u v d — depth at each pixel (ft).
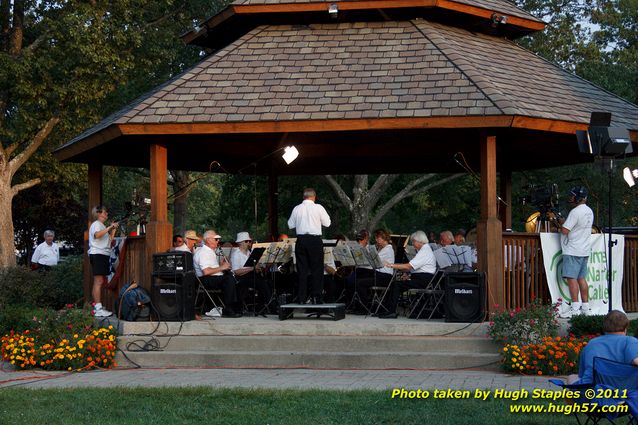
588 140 36.17
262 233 149.59
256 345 37.78
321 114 39.47
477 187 112.68
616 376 20.36
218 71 43.55
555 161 57.47
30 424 24.88
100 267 43.39
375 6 45.29
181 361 37.37
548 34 104.53
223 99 41.39
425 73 41.68
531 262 41.22
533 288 40.93
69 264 57.06
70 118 84.28
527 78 44.78
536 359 33.53
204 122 39.96
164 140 42.70
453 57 42.50
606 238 42.39
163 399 28.17
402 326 37.93
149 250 41.34
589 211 39.58
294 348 37.50
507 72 44.24
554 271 40.45
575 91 46.09
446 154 55.01
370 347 37.04
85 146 44.83
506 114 37.55
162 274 39.60
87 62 80.12
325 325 38.52
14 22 85.71
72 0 78.74
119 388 30.42
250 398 28.12
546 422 24.06
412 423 24.22
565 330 37.27
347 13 46.57
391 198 115.24
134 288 40.47
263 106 40.57
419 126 38.73
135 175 134.62
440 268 41.60
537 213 50.34
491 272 38.40
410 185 106.32
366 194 104.58
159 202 42.16
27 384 32.76
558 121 39.73
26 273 53.36
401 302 47.11
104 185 117.60
